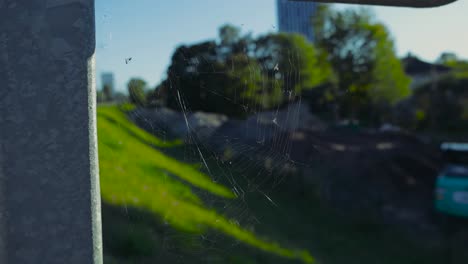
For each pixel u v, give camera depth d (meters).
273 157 2.91
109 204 5.06
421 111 17.61
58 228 0.82
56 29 0.82
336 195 10.56
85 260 0.83
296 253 6.74
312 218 8.95
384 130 15.76
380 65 15.84
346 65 15.41
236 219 3.30
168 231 4.07
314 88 14.02
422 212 10.34
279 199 9.09
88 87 0.84
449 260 8.02
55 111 0.82
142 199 5.05
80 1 0.83
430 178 12.47
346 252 7.79
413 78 18.83
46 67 0.82
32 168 0.82
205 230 4.10
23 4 0.82
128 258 4.05
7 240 0.81
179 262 3.52
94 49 0.85
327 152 12.22
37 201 0.82
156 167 4.99
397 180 12.40
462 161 9.10
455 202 8.71
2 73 0.81
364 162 12.80
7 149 0.81
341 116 15.27
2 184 0.81
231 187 2.77
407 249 8.45
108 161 5.26
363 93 15.89
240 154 2.75
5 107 0.81
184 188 4.58
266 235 6.83
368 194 11.09
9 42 0.81
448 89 18.02
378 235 9.02
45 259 0.82
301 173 10.13
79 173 0.83
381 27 15.48
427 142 15.23
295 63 2.69
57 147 0.82
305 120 13.10
